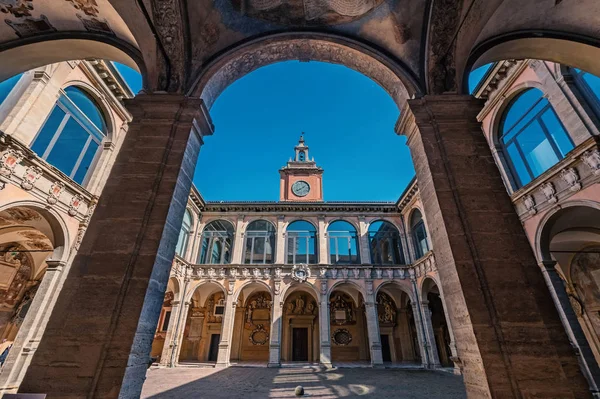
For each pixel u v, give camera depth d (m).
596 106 9.47
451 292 4.03
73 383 3.12
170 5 4.98
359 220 24.77
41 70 10.38
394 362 22.78
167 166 4.71
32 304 10.16
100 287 3.66
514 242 4.02
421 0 5.57
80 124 12.45
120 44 5.54
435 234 4.57
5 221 12.12
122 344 3.36
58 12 5.24
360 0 5.98
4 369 9.20
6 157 8.80
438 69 5.60
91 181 12.71
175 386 11.91
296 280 22.05
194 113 5.22
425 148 4.93
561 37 5.50
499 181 4.53
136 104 5.20
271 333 20.67
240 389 11.43
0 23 5.30
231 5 5.90
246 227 24.86
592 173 8.81
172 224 4.44
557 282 10.10
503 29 5.41
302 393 10.46
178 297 21.00
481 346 3.39
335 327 24.94
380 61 6.19
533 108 11.80
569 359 3.29
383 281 22.02
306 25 6.50
